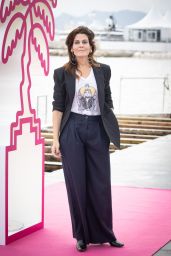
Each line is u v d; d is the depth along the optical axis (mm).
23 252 4266
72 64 4273
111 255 4211
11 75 4465
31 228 4727
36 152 4773
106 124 4258
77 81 4242
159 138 8891
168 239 4656
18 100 4531
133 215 5414
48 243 4488
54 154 4305
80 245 4297
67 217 5250
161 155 8281
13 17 4395
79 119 4246
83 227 4309
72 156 4234
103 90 4266
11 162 4535
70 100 4242
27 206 4770
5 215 4410
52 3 4855
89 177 4312
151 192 6477
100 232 4379
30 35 4609
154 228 4977
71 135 4238
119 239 4625
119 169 7609
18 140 4570
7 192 4410
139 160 8086
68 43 4270
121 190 6547
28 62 4605
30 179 4758
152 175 7348
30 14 4582
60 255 4211
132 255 4219
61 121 4305
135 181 7023
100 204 4316
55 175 7402
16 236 4539
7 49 4387
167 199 6156
